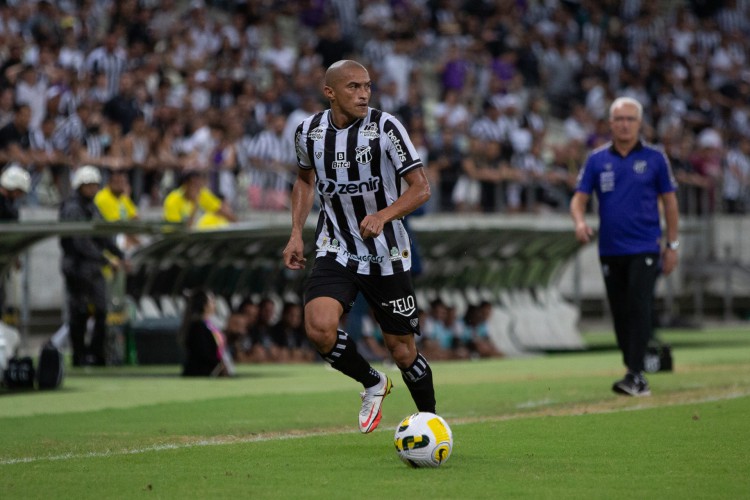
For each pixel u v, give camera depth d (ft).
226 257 173.47
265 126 224.94
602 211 114.52
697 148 280.51
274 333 173.47
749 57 362.12
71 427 91.50
